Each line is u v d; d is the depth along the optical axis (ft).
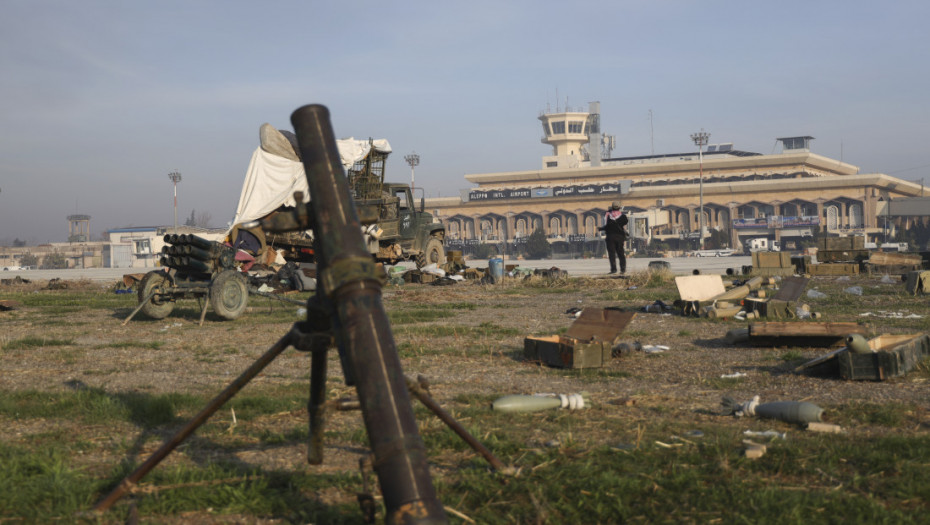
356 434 15.76
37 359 28.94
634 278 67.56
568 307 48.75
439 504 7.61
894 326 33.55
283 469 13.44
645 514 10.95
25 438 16.08
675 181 611.88
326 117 9.30
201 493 11.82
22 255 589.32
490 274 77.87
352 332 8.13
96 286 90.33
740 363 25.38
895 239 497.05
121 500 11.69
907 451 13.58
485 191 613.93
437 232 89.86
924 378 21.38
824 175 627.87
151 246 490.90
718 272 92.48
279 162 76.07
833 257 77.41
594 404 19.04
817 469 12.73
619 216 74.90
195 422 10.43
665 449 14.28
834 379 21.86
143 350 31.50
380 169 78.43
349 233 8.52
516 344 31.35
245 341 34.22
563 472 12.62
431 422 16.66
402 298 58.23
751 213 545.44
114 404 19.13
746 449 13.76
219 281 42.22
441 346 30.76
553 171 648.38
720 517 10.77
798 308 38.45
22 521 10.90
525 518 10.85
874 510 10.65
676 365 25.39
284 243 76.02
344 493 12.07
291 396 20.59
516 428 16.31
